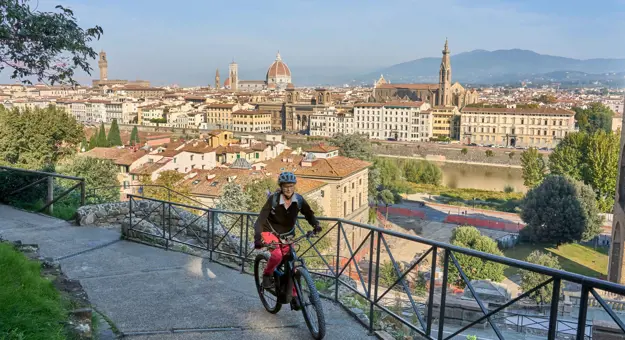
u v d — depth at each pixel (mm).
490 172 144625
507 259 6219
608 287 5098
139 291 11016
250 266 13797
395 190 102250
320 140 182875
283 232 8664
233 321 9422
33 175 20188
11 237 15398
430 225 84062
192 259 13500
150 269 12609
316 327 8492
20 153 49719
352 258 9586
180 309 9992
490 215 90812
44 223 17312
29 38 12562
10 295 7641
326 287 13156
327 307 10156
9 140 48375
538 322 20047
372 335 8945
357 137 104688
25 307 7520
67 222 17484
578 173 89562
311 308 8672
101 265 12914
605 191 84375
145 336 8727
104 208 17891
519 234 72250
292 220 8633
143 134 172875
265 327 9172
